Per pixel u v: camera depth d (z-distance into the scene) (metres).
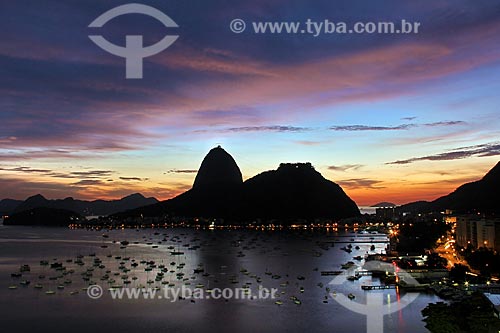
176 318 195.12
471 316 130.00
